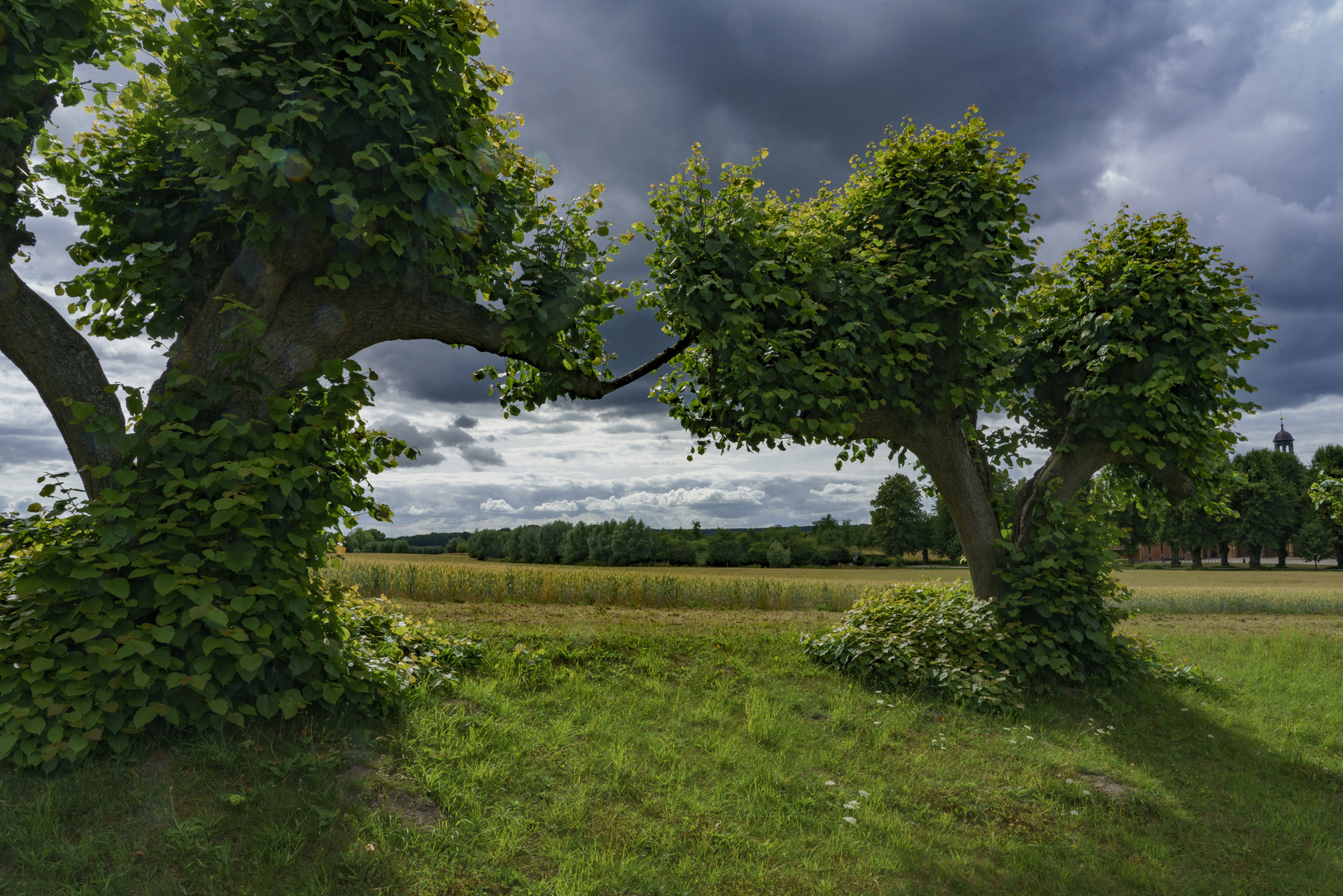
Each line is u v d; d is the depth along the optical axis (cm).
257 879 328
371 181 506
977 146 816
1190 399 866
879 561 6350
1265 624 1930
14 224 523
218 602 450
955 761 598
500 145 678
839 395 740
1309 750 700
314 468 492
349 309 579
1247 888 423
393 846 371
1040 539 862
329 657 503
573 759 518
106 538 426
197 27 487
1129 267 847
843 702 736
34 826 339
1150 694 850
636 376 773
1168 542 6544
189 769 407
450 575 2061
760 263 701
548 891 348
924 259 780
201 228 570
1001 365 820
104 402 516
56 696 404
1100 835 479
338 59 491
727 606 2172
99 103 527
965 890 388
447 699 607
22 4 451
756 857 403
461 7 542
